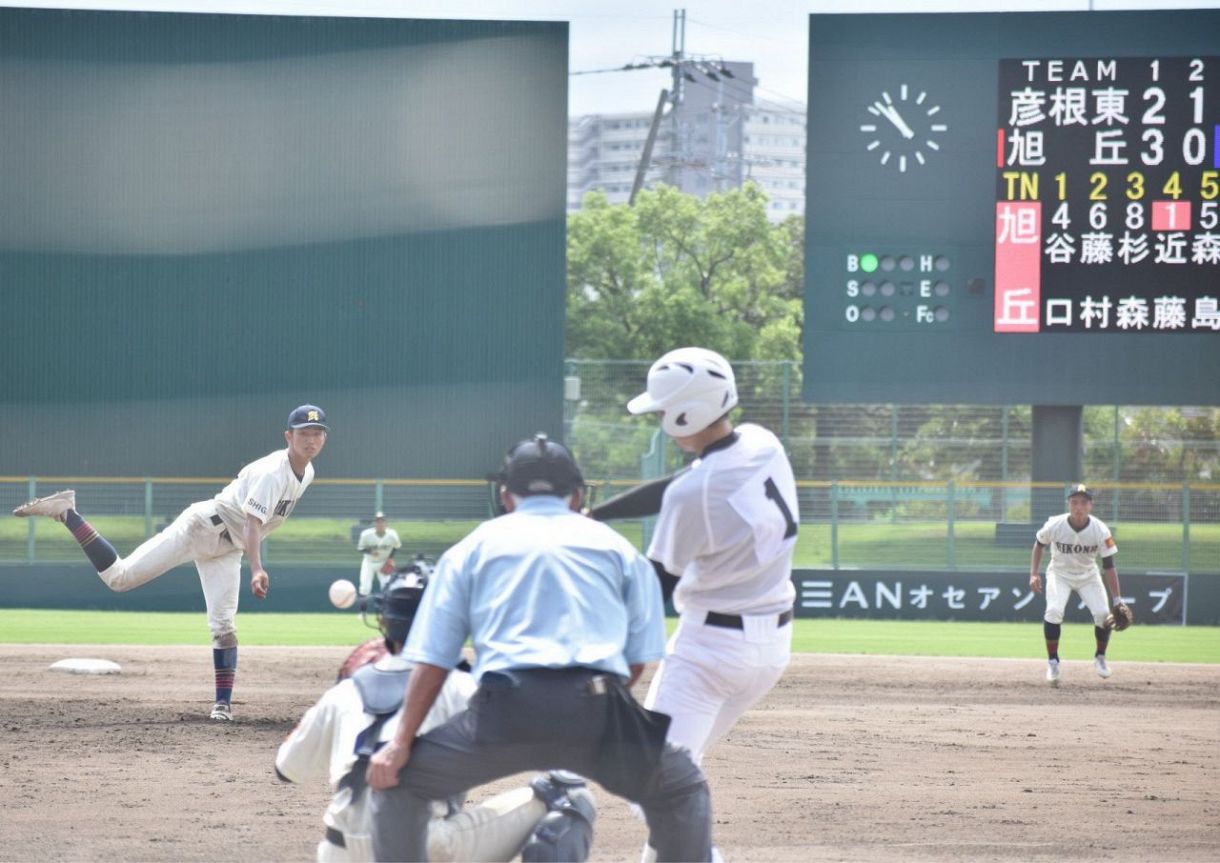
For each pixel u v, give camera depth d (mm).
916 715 25281
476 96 55281
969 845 14820
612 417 80875
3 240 55062
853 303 49625
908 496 62594
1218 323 48000
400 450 55750
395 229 55531
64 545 55156
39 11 54594
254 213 55312
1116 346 48625
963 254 49156
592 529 10188
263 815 15750
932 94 49094
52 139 55031
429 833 10531
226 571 22562
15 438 55406
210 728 21656
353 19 55031
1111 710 26422
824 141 49500
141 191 55156
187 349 55531
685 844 10156
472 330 55656
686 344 125875
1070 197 48594
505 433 55719
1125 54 48156
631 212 132125
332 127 55188
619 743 9625
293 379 55594
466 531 55562
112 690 26500
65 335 55406
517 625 9633
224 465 55656
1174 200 48062
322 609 53656
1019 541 55531
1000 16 48719
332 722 10547
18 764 18500
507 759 9641
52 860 13617
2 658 32000
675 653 11844
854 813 16422
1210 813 16688
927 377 49438
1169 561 58781
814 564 59188
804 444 79312
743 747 21281
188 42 54938
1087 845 14898
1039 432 53594
